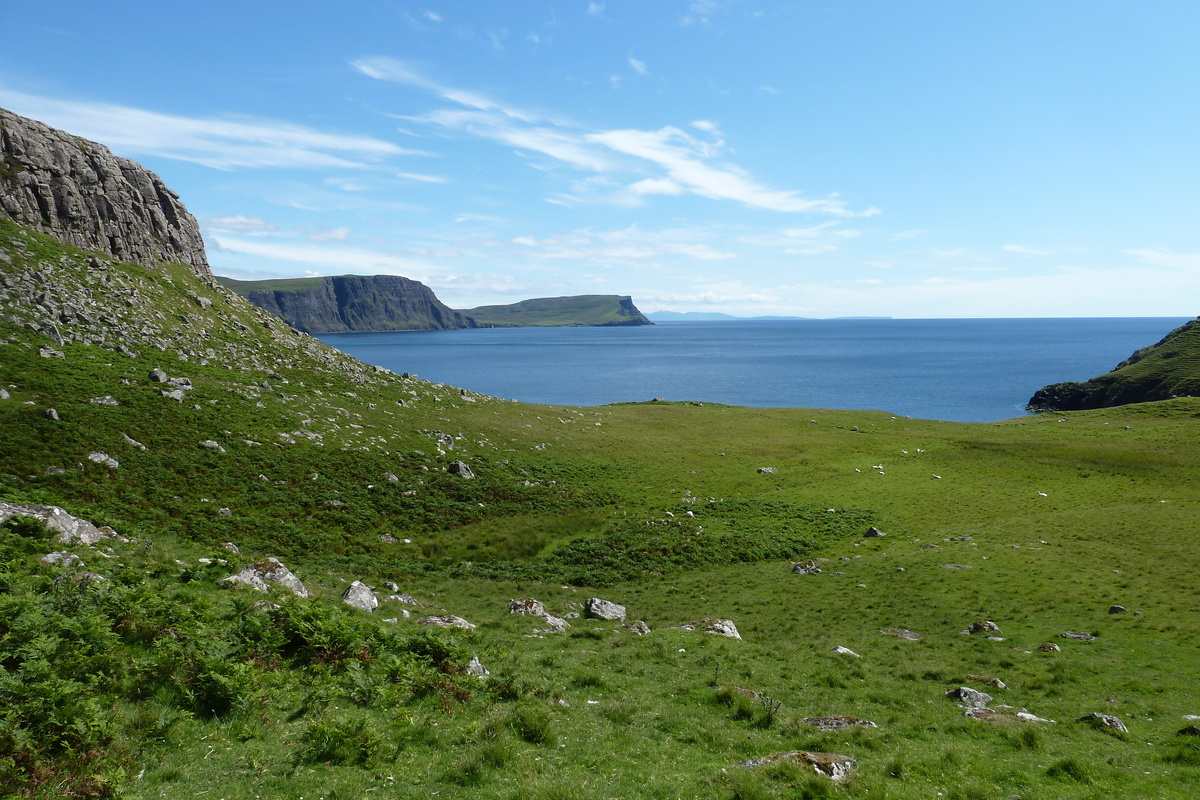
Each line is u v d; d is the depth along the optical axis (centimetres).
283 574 2678
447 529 5056
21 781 952
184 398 5847
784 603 3928
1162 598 3750
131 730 1162
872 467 8500
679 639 2834
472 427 7931
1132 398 17050
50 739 1050
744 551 5250
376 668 1712
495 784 1217
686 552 5128
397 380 9438
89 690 1212
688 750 1529
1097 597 3831
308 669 1636
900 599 3950
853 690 2266
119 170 9456
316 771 1184
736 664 2447
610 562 4822
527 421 9025
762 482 7631
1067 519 5922
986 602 3831
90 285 7275
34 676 1181
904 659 2830
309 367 8456
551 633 2805
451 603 3397
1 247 6862
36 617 1398
